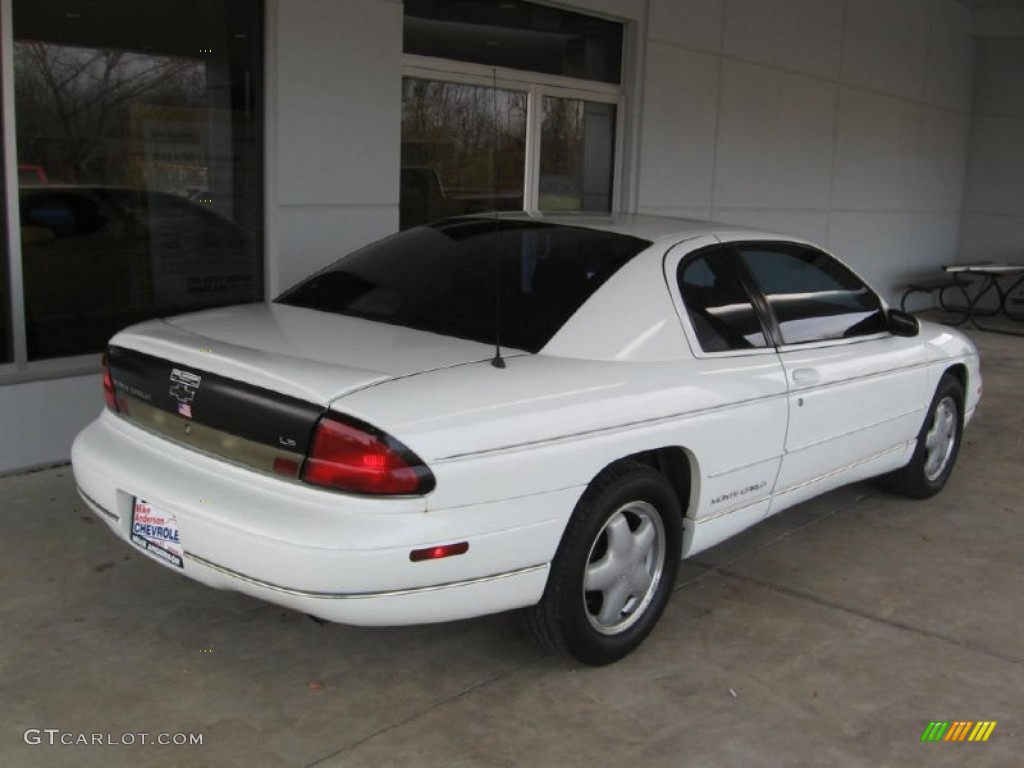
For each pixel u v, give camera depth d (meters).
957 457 6.64
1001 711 3.48
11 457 5.38
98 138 5.62
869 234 13.03
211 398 3.16
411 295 3.88
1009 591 4.53
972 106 15.02
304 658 3.61
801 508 5.54
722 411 3.84
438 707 3.33
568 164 8.59
